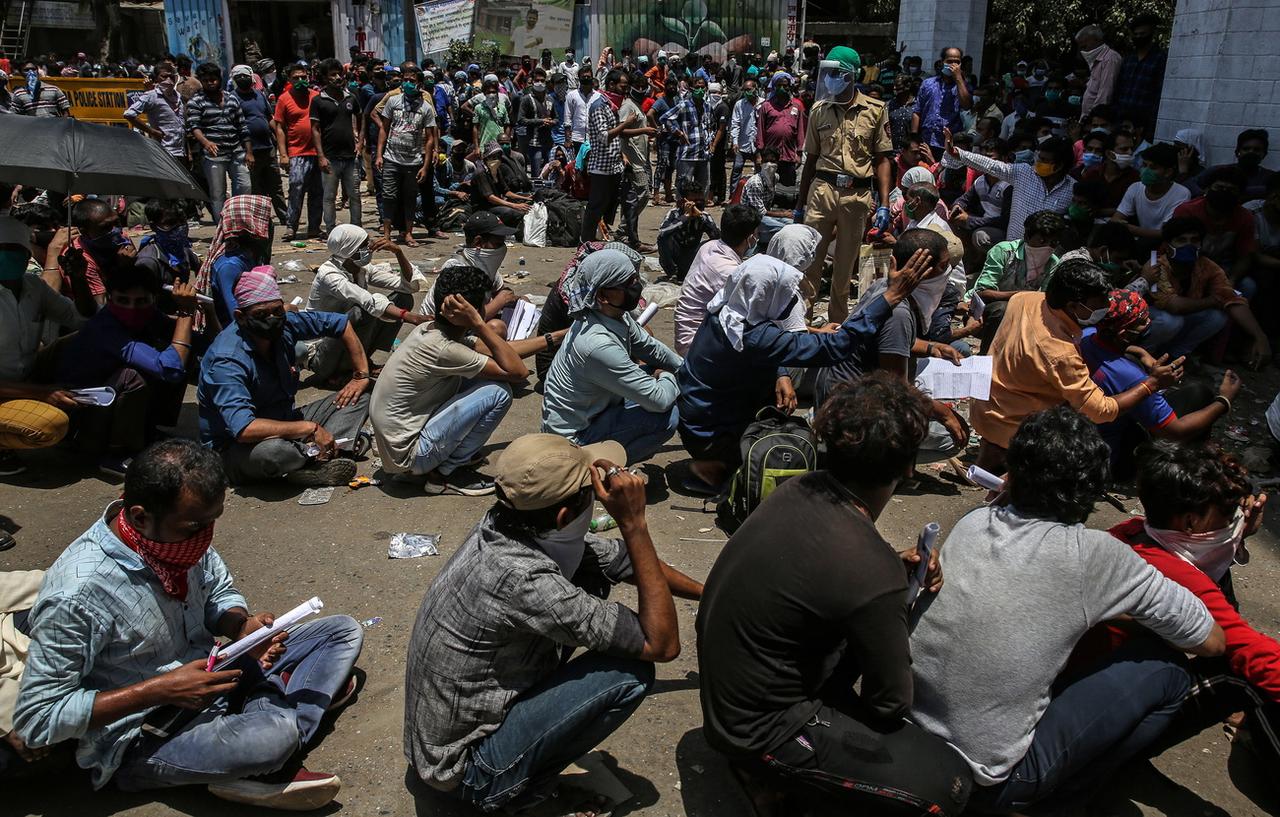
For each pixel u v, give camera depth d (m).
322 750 3.04
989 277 6.50
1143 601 2.46
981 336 6.46
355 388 5.34
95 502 4.75
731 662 2.45
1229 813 2.84
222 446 4.86
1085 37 11.14
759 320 4.46
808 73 17.81
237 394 4.69
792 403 4.60
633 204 10.38
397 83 14.03
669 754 3.05
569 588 2.48
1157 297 6.32
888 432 2.33
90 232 6.09
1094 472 2.44
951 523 4.58
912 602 2.60
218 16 22.72
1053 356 4.29
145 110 11.24
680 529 4.50
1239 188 7.23
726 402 4.66
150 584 2.63
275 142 11.72
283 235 11.24
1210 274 6.26
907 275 4.31
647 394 4.57
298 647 3.19
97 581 2.53
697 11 23.75
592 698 2.53
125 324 5.04
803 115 12.34
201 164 11.59
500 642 2.51
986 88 15.02
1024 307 4.50
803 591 2.32
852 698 2.60
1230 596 3.21
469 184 11.99
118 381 4.92
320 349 6.17
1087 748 2.49
